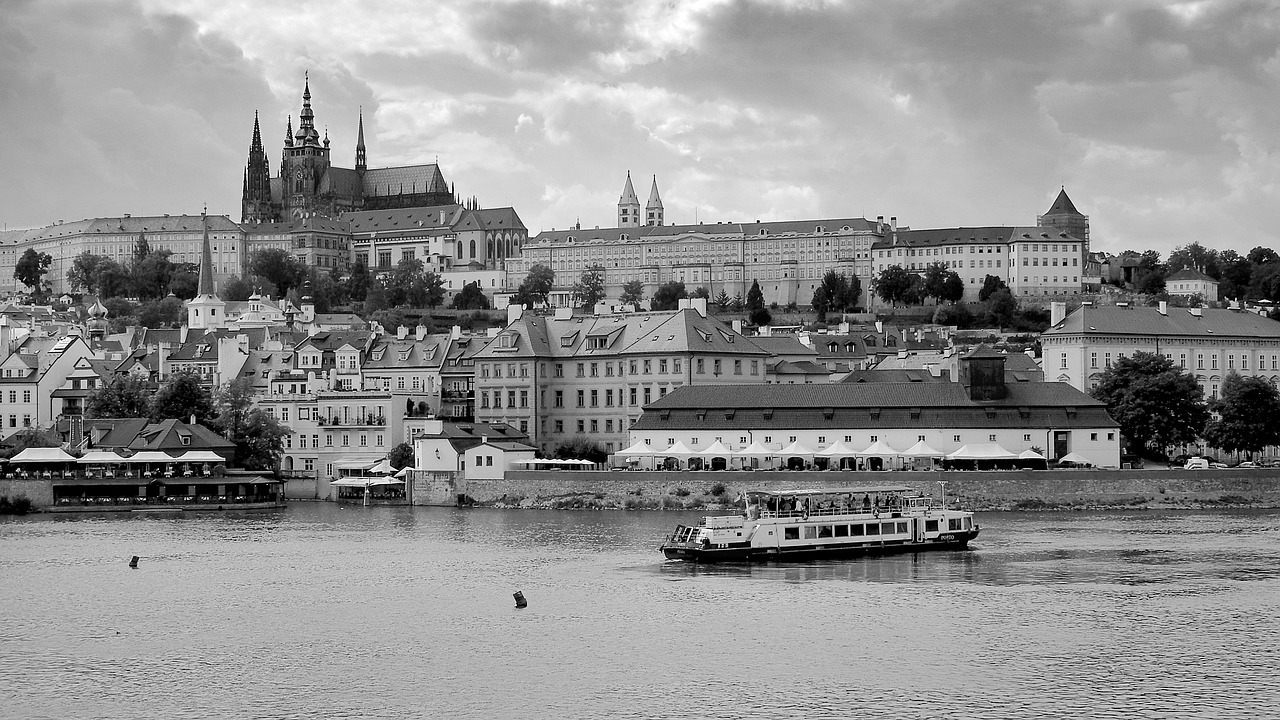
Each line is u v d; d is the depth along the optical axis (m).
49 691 151.62
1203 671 153.38
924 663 157.62
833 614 180.50
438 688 151.38
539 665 159.25
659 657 161.50
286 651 167.00
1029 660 158.25
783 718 140.12
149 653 166.62
